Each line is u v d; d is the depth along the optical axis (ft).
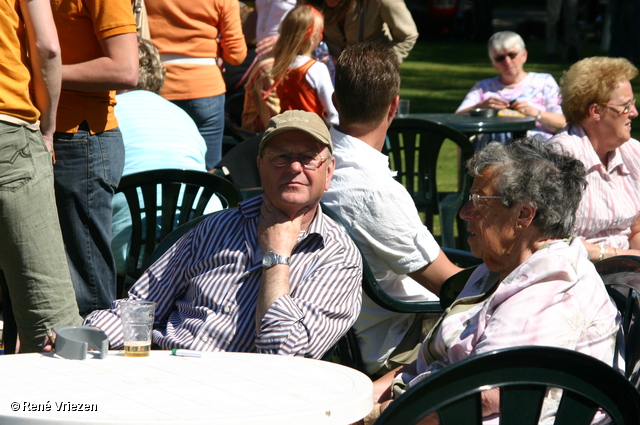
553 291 10.38
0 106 14.03
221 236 13.38
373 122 15.19
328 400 9.37
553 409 10.24
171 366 10.59
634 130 53.42
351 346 15.33
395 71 15.07
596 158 18.11
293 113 13.12
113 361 10.74
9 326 16.56
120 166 18.12
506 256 11.44
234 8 29.91
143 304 11.07
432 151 27.58
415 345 15.43
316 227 13.17
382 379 12.99
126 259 19.25
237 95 37.09
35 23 14.43
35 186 14.65
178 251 13.73
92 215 17.62
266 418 8.70
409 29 34.35
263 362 10.93
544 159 11.25
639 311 10.87
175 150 19.89
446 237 27.78
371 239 14.87
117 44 16.79
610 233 18.84
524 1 169.78
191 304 13.24
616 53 81.46
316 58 30.78
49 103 15.03
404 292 15.94
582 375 8.57
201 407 8.98
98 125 17.43
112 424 8.36
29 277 14.89
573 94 18.12
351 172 14.89
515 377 8.42
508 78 33.04
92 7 16.62
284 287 12.48
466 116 31.04
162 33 27.68
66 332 11.17
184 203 18.90
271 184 13.03
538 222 11.14
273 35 34.35
